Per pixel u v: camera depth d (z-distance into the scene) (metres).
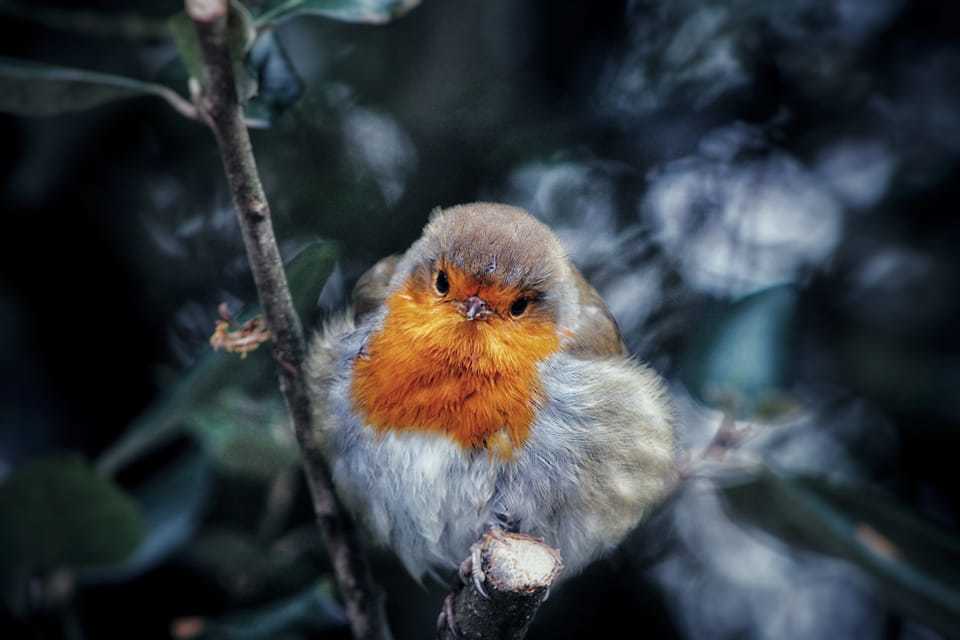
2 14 4.91
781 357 4.60
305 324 5.21
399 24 5.24
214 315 5.38
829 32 5.46
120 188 5.30
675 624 5.54
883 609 5.71
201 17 2.76
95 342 5.33
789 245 5.58
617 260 5.50
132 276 5.37
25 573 4.37
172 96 3.34
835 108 5.55
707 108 5.50
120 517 4.31
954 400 5.42
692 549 5.61
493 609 3.48
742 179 5.55
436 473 4.13
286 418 4.48
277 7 3.54
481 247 4.31
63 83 3.50
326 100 5.19
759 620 5.62
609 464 4.25
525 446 4.18
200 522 5.28
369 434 4.20
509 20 5.30
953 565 4.57
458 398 4.16
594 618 5.48
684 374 4.64
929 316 5.50
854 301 5.56
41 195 5.14
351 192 5.23
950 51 5.55
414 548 4.33
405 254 4.66
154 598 5.27
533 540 3.62
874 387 5.48
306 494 5.48
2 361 5.14
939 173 5.58
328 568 5.29
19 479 4.20
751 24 5.37
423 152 5.30
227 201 5.34
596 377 4.32
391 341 4.25
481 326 4.20
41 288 5.26
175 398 4.21
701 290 5.51
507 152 5.35
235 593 5.23
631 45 5.46
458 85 5.29
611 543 4.38
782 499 4.61
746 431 4.59
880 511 4.66
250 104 3.78
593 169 5.46
